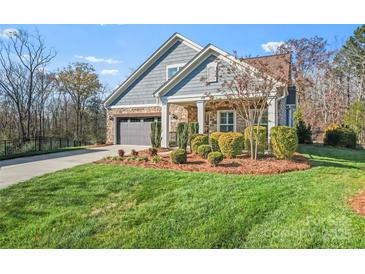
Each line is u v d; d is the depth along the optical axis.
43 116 32.47
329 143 18.58
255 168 8.76
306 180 7.35
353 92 31.16
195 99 14.16
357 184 6.89
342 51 31.53
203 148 10.77
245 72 10.72
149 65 19.92
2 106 29.61
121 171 8.70
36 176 8.56
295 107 22.00
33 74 29.50
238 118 17.23
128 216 5.38
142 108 20.05
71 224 5.16
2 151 18.66
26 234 4.90
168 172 8.42
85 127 35.41
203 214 5.30
